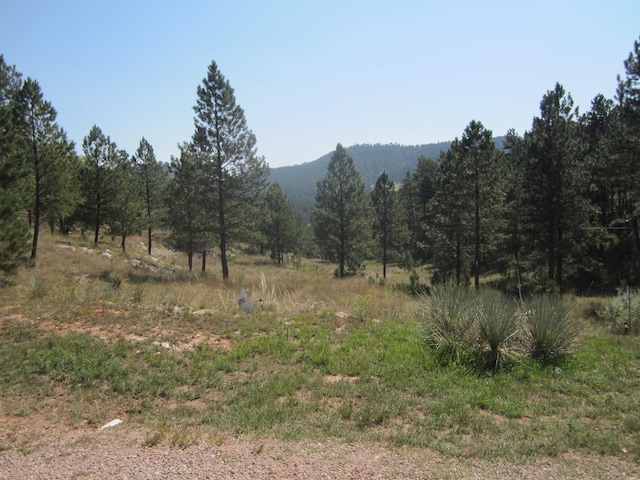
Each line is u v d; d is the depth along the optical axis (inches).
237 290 611.2
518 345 282.5
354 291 618.5
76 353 245.6
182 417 182.5
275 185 1892.2
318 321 372.5
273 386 218.1
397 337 324.5
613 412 204.8
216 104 878.4
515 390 229.3
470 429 179.5
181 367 241.9
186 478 129.0
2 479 127.3
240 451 149.6
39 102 729.0
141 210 1219.9
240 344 284.7
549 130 907.4
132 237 1558.8
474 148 919.0
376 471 137.7
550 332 280.5
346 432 171.0
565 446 165.3
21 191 614.9
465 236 983.6
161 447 151.9
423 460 148.6
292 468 137.3
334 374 246.4
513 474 141.0
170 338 288.7
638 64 676.7
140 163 1312.7
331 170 1211.9
